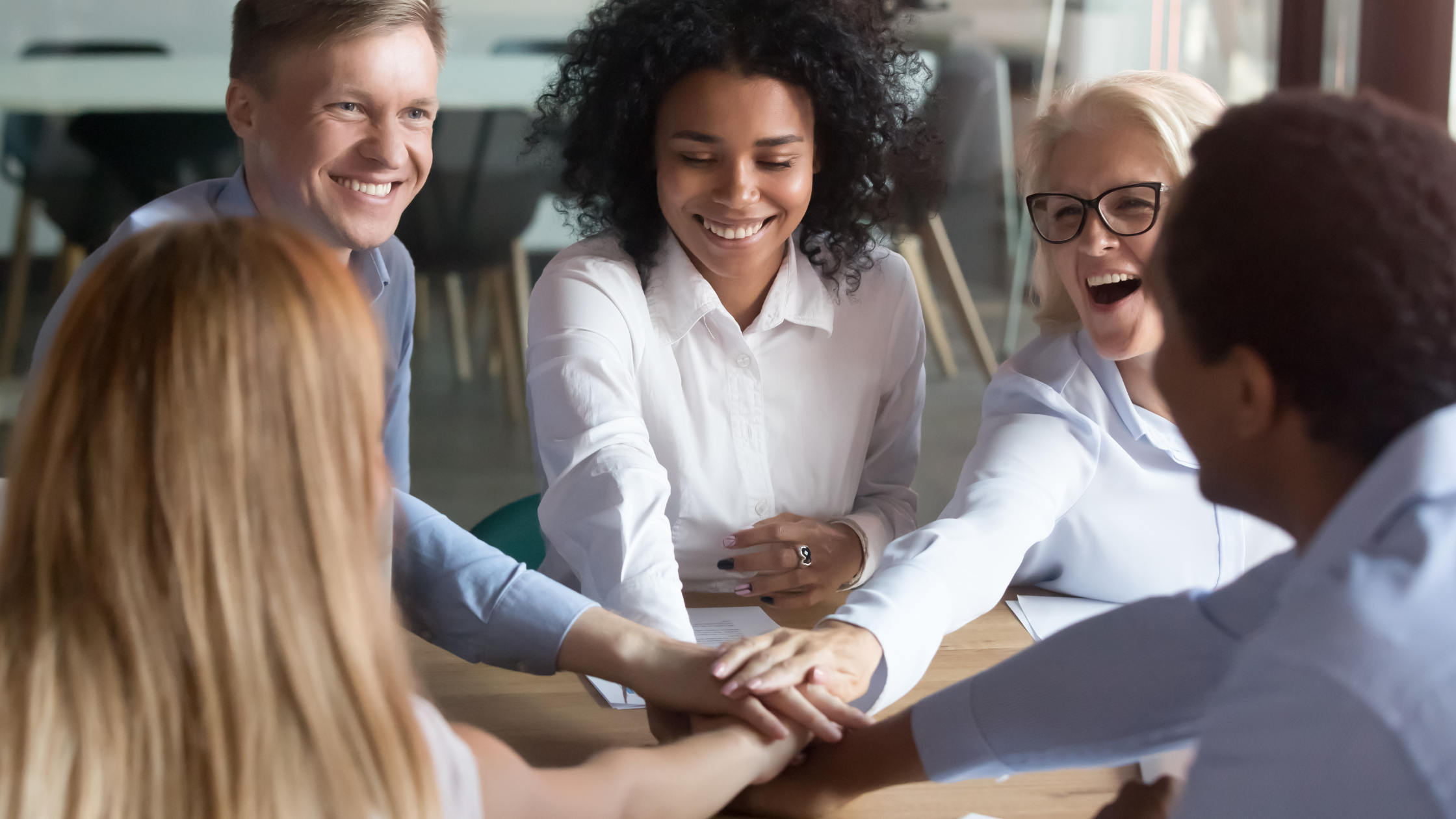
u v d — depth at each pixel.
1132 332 1.35
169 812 0.55
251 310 0.57
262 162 1.48
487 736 0.76
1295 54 3.61
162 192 3.44
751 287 1.56
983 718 0.96
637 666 1.11
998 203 3.74
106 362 0.57
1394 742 0.52
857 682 1.10
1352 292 0.57
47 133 3.37
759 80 1.40
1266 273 0.59
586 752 1.03
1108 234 1.33
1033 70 3.69
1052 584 1.45
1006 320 3.79
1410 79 3.07
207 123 3.41
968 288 3.78
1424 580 0.55
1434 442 0.58
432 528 1.23
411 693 0.66
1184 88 1.33
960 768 0.97
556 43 3.75
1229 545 1.42
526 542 1.71
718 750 0.96
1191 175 0.65
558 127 1.66
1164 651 0.92
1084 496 1.42
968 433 3.63
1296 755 0.55
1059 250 1.38
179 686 0.56
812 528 1.44
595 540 1.34
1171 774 0.97
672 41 1.39
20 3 3.47
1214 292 0.62
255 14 1.42
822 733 1.03
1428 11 3.02
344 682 0.58
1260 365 0.61
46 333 1.24
